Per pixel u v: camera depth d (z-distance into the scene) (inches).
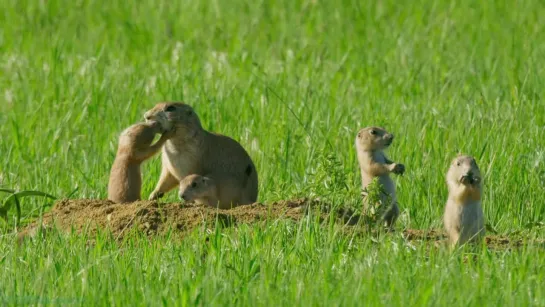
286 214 505.4
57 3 1166.3
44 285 420.8
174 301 399.9
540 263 434.0
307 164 624.1
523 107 706.2
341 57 905.5
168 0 1173.1
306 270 433.1
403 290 401.1
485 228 505.7
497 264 434.0
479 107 717.3
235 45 964.0
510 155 623.5
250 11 1131.9
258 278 430.3
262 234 470.6
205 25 1067.3
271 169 627.2
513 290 403.5
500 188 591.2
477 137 647.8
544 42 919.0
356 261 437.4
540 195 588.7
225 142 564.4
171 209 508.7
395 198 533.0
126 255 458.3
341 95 769.6
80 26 1058.7
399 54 893.8
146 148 538.0
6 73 861.2
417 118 700.0
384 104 746.8
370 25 1028.5
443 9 1087.0
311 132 678.5
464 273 422.6
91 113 734.5
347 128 660.1
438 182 598.5
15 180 620.1
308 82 797.2
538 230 520.4
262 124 701.3
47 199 587.8
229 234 478.9
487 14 1041.5
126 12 1124.5
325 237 469.7
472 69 837.2
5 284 430.0
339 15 1075.3
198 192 537.3
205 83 812.0
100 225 506.6
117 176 539.8
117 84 800.3
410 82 801.6
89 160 654.5
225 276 430.3
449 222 463.8
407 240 482.3
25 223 538.9
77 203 534.9
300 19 1073.5
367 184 534.0
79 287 420.5
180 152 551.5
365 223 494.3
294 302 394.0
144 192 597.9
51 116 731.4
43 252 470.6
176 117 543.8
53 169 638.5
